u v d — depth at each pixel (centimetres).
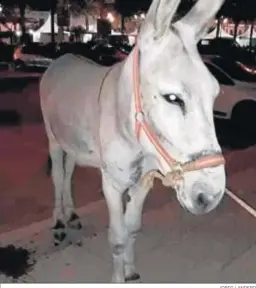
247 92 1000
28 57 2184
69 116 365
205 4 264
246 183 645
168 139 246
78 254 422
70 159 447
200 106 237
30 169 682
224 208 539
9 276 383
